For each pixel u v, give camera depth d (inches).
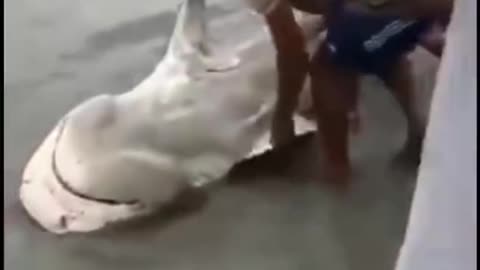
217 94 65.5
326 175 62.1
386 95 68.6
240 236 58.9
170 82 66.3
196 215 60.2
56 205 60.7
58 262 57.7
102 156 61.6
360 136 65.2
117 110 63.7
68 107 70.6
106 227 59.4
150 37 78.5
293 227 59.3
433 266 33.9
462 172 32.0
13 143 66.8
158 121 63.0
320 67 58.7
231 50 68.7
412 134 63.1
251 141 64.7
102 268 57.1
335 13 55.2
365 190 61.5
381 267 55.9
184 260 57.4
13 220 60.7
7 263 57.8
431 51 56.1
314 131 64.9
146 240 58.7
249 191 61.9
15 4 84.3
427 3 53.1
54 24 81.0
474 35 31.1
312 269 56.2
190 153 62.8
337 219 59.7
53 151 64.1
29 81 73.8
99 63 75.7
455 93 31.7
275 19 57.7
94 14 82.1
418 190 34.0
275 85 65.8
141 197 60.5
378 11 53.7
